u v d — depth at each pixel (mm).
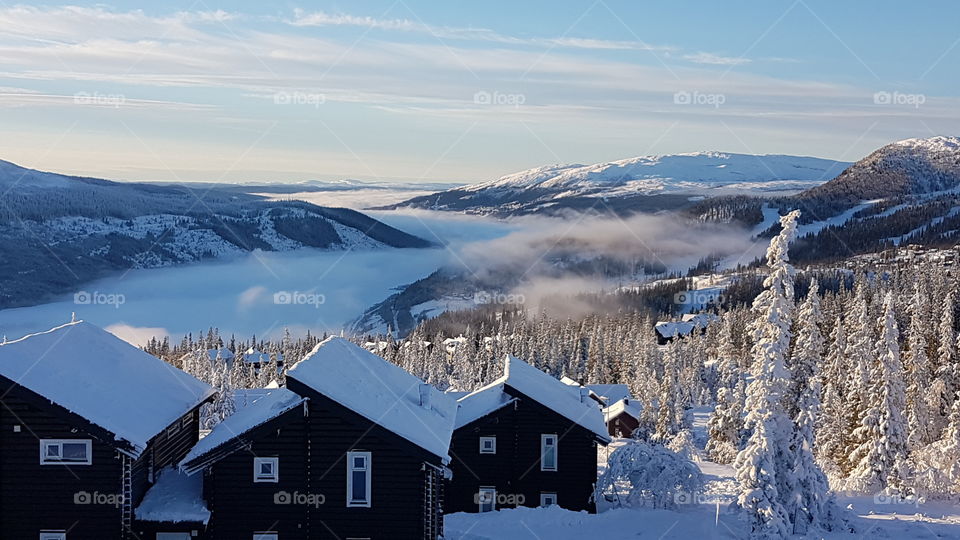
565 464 38625
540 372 47406
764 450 31688
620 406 92188
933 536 33094
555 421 38688
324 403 25984
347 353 31531
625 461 38594
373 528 26391
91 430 24672
